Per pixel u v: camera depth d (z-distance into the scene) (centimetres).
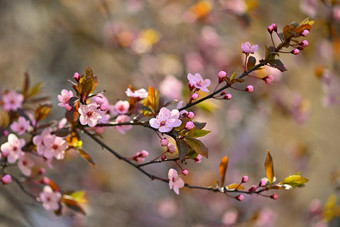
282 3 616
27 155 284
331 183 527
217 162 729
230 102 687
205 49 624
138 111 261
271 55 236
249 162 760
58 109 601
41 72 718
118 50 636
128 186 809
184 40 653
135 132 767
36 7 708
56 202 305
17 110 307
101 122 265
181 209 720
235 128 721
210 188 257
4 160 286
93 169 740
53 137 269
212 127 708
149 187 796
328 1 449
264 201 734
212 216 686
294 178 253
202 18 581
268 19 612
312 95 860
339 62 560
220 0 559
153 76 614
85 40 707
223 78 237
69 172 712
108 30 632
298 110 622
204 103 362
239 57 599
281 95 620
